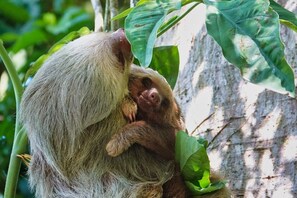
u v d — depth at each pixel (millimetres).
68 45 5961
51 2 13625
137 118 5934
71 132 5676
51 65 5859
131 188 5707
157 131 5852
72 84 5695
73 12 11719
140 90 6012
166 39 7230
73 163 5746
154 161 5852
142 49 4969
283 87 4758
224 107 6516
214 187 5566
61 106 5691
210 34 5086
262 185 6199
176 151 5617
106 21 6941
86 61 5758
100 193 5711
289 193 6086
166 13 5145
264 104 6352
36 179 6023
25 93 5934
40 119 5754
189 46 6953
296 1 6609
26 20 13211
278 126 6250
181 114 6508
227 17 5129
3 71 11383
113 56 5859
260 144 6285
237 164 6340
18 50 11266
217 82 6621
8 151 9594
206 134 6551
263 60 4883
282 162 6168
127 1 8664
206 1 5289
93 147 5750
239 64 4930
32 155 6070
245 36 5008
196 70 6816
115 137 5652
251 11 5090
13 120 9023
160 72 6523
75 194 5758
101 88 5688
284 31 6484
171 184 5805
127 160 5805
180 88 6926
